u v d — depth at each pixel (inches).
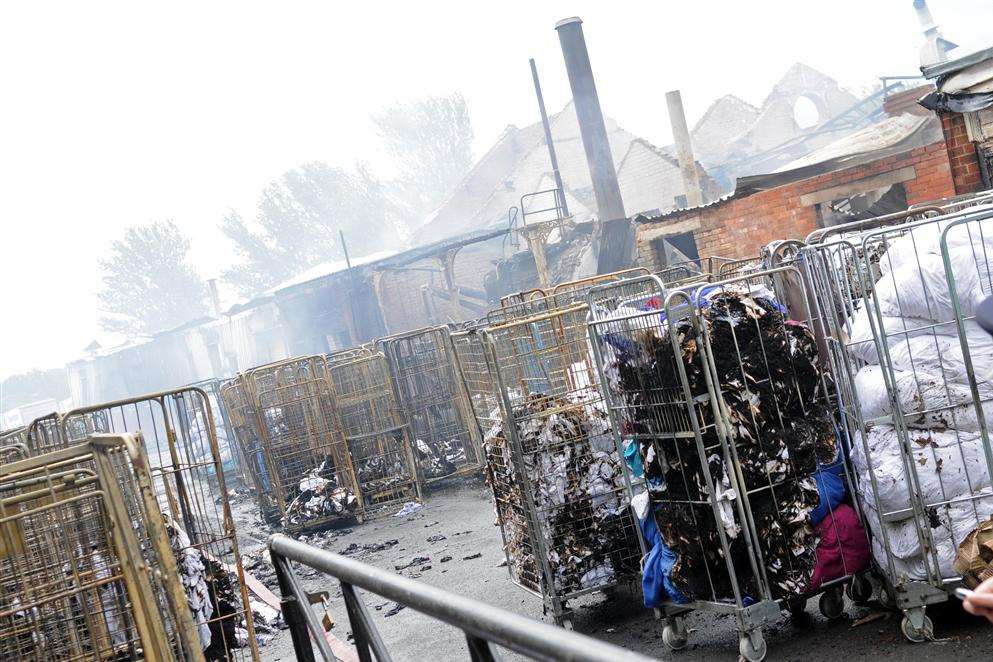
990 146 434.0
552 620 236.2
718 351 183.5
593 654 51.9
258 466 494.0
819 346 205.5
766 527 184.2
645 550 206.4
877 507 175.2
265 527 488.4
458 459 498.6
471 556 318.7
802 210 660.1
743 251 689.6
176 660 155.0
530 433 226.1
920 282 174.6
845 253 201.5
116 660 150.8
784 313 188.7
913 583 173.0
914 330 175.6
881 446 178.5
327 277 1428.4
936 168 611.5
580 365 235.6
